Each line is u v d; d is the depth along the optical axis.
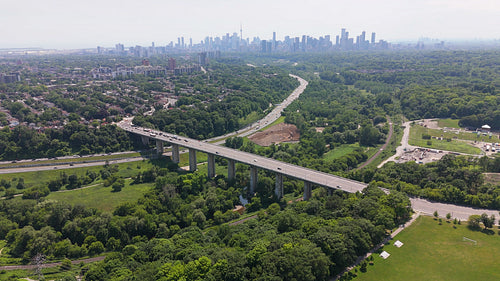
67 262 194.75
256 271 152.38
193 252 171.62
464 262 169.12
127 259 183.50
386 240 188.25
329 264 156.00
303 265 148.00
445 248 180.12
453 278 158.25
